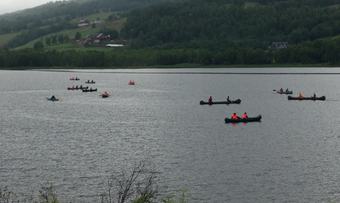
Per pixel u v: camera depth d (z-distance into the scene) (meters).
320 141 82.88
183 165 68.06
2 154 75.38
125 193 42.03
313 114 116.56
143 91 186.25
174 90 189.00
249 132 92.06
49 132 94.81
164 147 79.31
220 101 145.62
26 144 83.12
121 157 72.75
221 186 59.38
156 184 60.00
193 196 56.28
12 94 181.12
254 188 58.66
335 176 62.69
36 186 59.56
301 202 54.44
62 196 56.38
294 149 76.94
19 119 113.38
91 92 184.38
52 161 70.75
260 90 184.38
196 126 99.88
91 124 104.06
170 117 113.62
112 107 135.12
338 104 137.00
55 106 139.62
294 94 168.75
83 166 68.00
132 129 96.88
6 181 61.53
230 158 71.62
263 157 72.00
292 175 63.09
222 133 91.31
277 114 117.38
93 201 54.97
